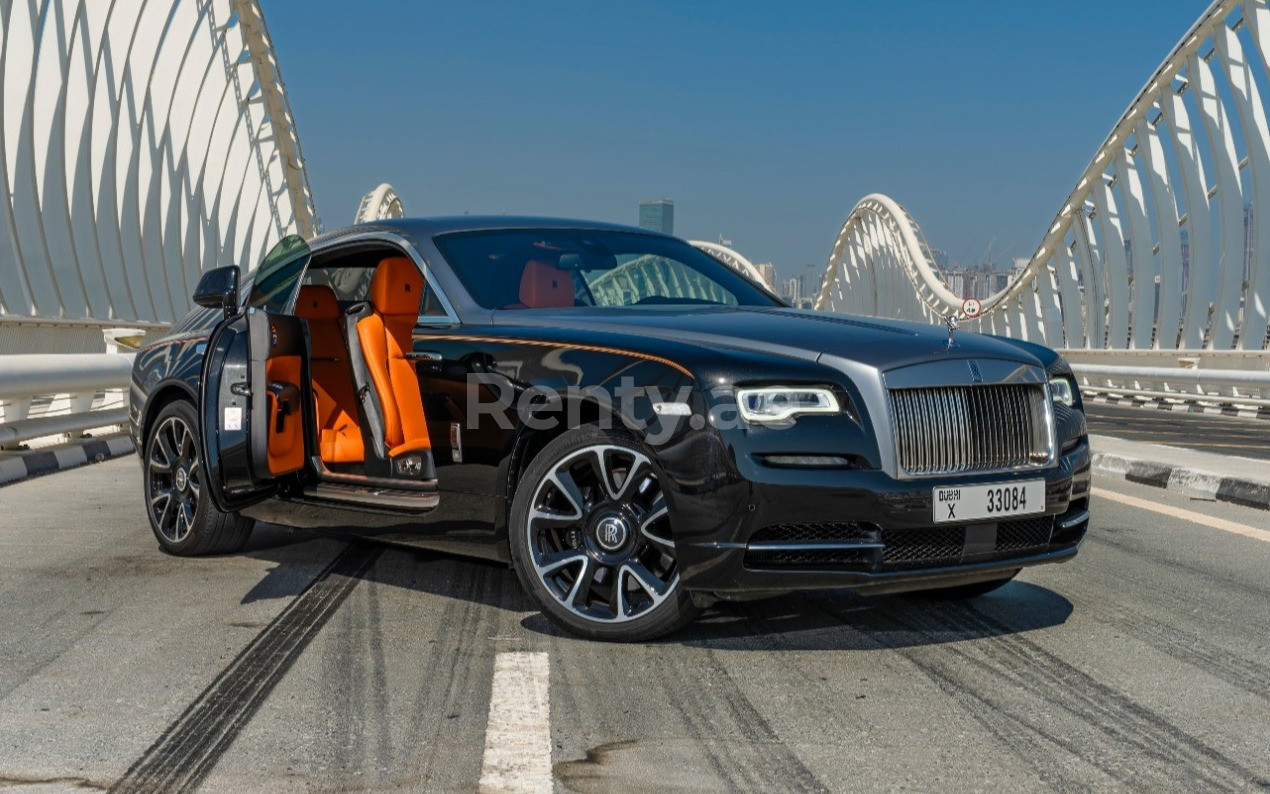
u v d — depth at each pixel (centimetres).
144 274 2608
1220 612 447
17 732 313
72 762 291
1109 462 911
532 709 332
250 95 3497
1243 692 350
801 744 306
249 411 481
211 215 3309
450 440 438
